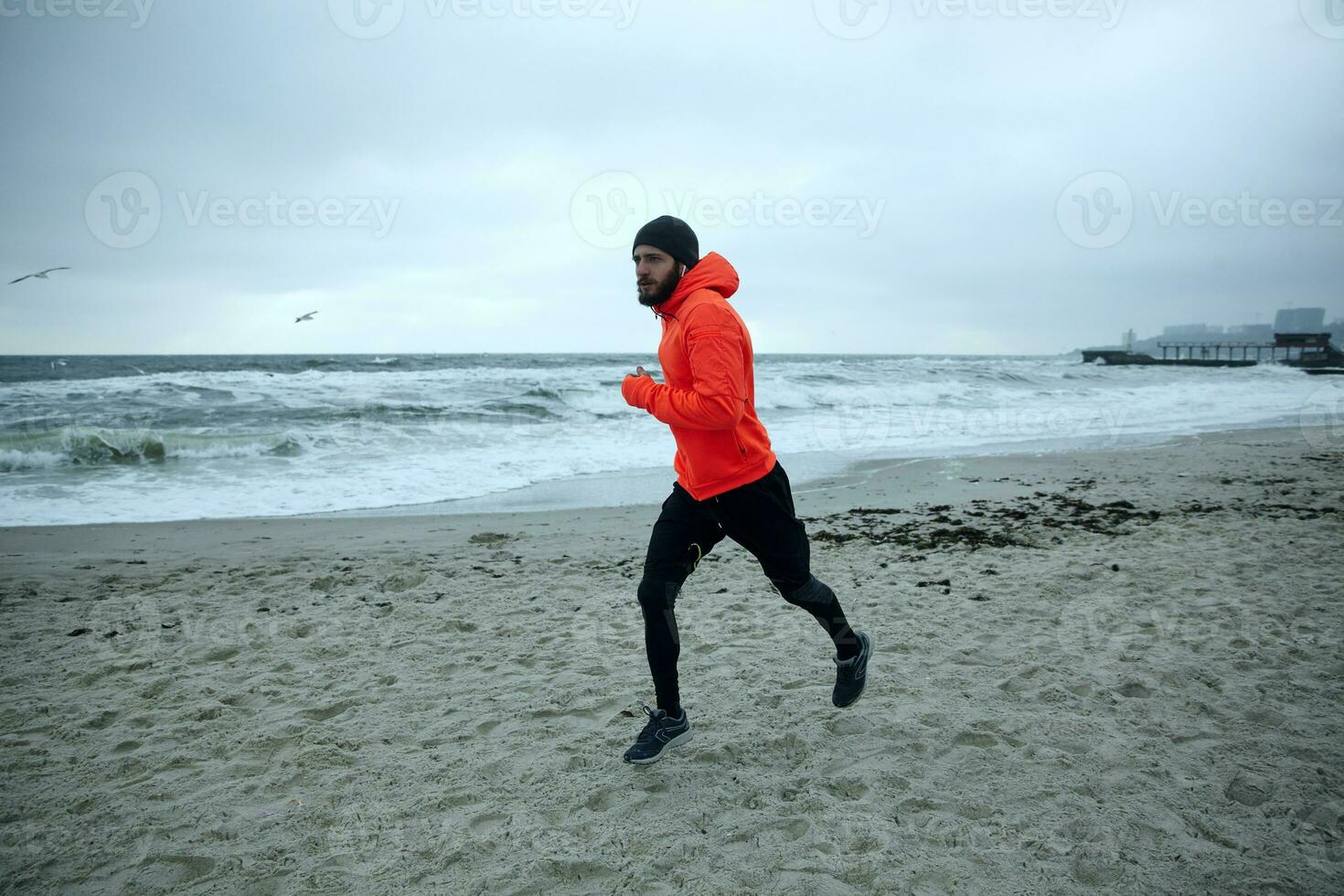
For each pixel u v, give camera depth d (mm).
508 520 8344
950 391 23891
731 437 2684
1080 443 14641
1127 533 6934
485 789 2791
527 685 3771
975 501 8844
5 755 3104
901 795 2691
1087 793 2691
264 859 2387
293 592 5582
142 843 2484
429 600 5320
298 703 3609
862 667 3064
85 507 9094
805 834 2477
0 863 2387
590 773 2900
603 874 2295
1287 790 2656
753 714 3393
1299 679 3602
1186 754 2936
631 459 12641
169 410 17219
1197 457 12422
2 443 11477
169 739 3240
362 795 2768
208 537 7531
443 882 2268
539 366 44156
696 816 2594
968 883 2213
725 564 6301
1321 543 6289
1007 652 4059
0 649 4379
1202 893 2158
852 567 5988
